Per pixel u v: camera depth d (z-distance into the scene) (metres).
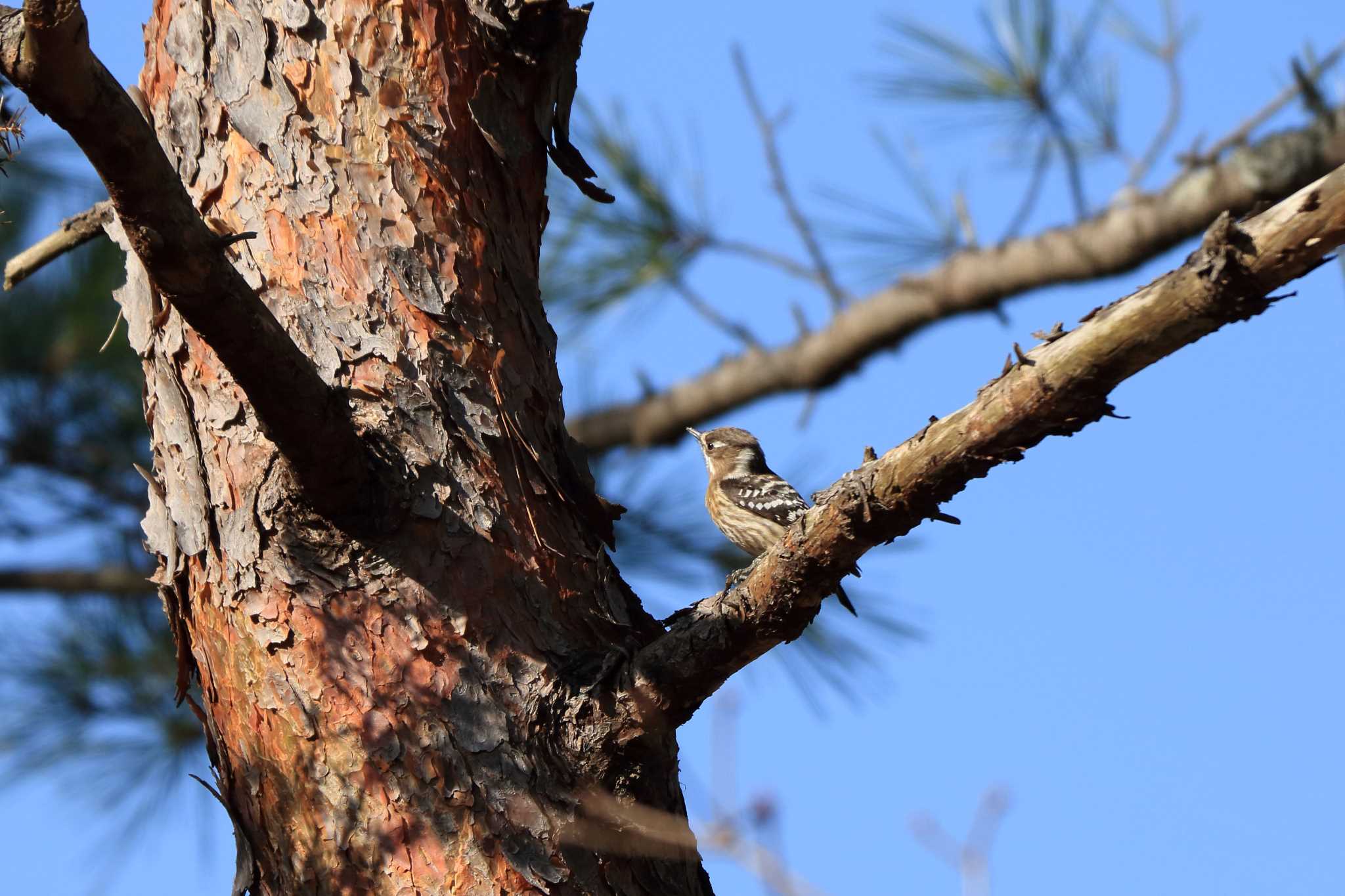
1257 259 5.37
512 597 7.11
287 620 6.93
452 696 6.83
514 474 7.39
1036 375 6.03
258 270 7.42
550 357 7.99
